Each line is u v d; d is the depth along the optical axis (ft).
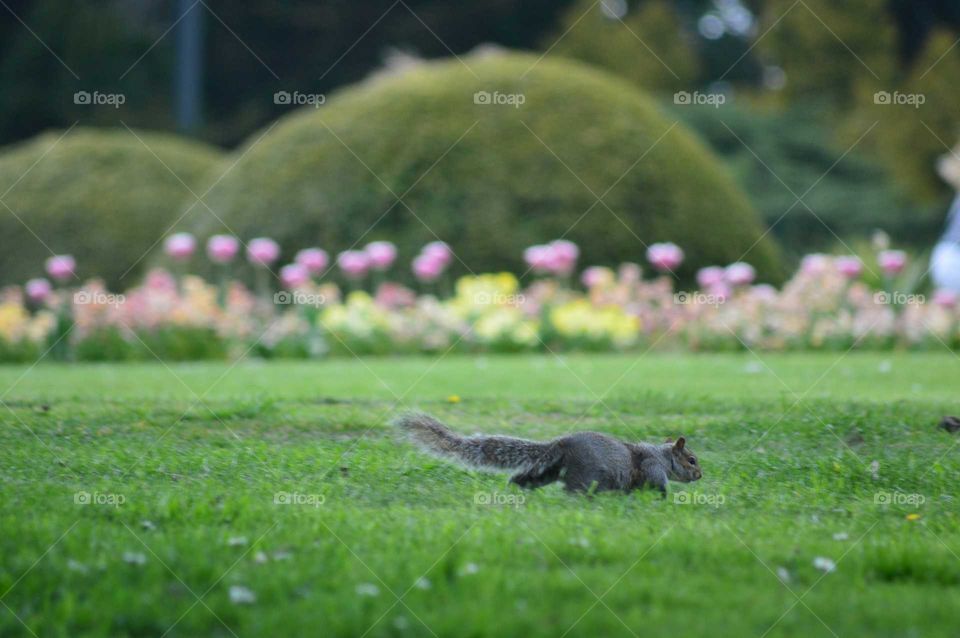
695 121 112.88
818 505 22.29
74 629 14.88
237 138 119.34
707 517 20.85
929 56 110.83
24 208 79.05
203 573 16.69
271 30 122.42
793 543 18.97
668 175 66.23
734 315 54.29
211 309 53.83
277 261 64.34
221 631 14.94
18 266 77.41
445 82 68.33
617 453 22.90
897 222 107.76
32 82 114.52
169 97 122.11
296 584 16.37
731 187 70.28
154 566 16.93
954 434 28.17
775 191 109.40
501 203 64.28
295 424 28.99
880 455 26.37
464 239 63.46
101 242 77.92
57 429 27.63
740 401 32.27
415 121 66.49
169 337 52.90
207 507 20.06
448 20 120.98
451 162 65.21
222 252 54.80
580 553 17.85
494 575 16.57
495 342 53.78
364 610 15.44
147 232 78.84
